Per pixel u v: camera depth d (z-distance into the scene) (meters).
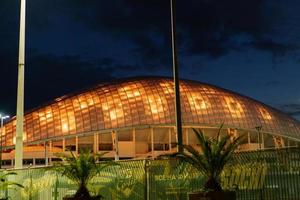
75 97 97.50
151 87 100.62
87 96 97.38
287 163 11.11
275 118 110.31
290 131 111.06
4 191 20.11
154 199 14.04
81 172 15.91
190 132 101.38
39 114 94.62
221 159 12.41
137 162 14.77
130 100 96.62
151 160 14.35
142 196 14.41
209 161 12.44
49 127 92.50
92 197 15.61
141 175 14.56
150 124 94.25
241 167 12.12
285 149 11.21
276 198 11.19
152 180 14.20
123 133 103.31
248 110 106.25
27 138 91.56
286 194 11.01
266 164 11.53
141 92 98.81
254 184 11.73
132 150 103.38
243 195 11.97
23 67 22.22
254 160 11.84
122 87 100.00
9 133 93.00
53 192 17.64
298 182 10.82
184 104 99.38
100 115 93.94
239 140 12.83
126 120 94.06
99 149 103.88
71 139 97.19
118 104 95.69
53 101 98.25
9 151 94.44
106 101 96.06
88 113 94.06
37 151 94.62
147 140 106.38
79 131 92.19
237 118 102.56
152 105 96.50
